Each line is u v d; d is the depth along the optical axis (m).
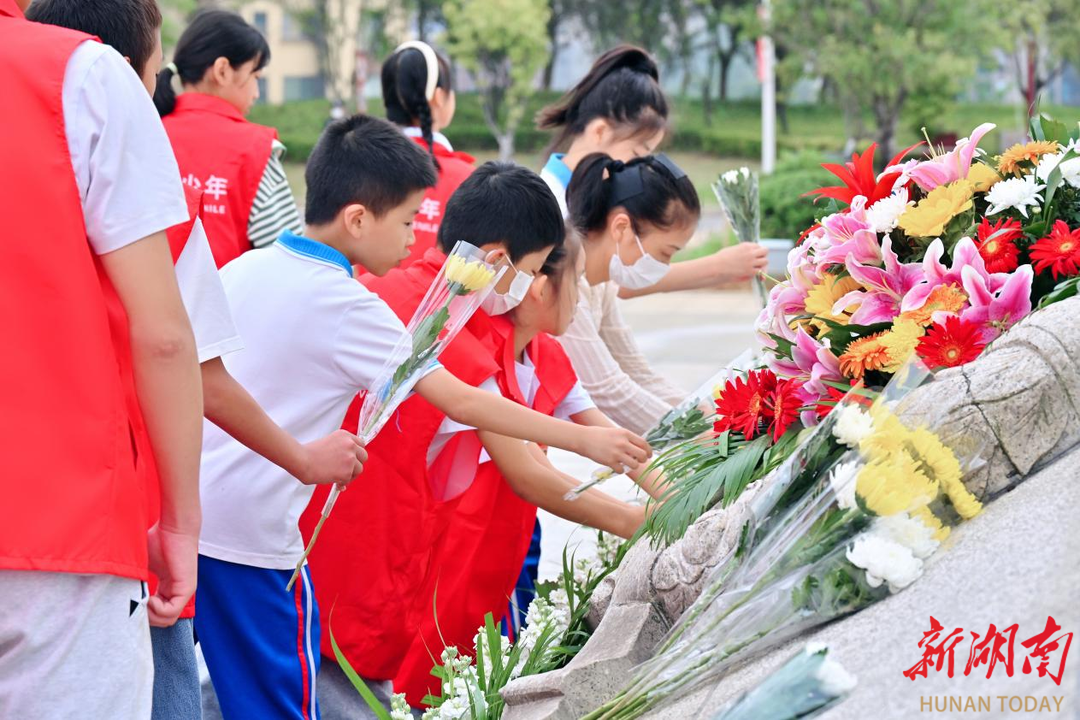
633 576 2.17
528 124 27.03
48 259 1.65
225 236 3.93
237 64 4.01
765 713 1.48
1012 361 1.73
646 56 3.66
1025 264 2.00
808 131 27.94
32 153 1.65
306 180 2.69
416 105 4.38
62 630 1.65
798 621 1.71
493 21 22.98
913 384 1.74
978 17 17.44
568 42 27.41
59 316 1.65
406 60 4.35
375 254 2.65
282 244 2.60
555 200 2.77
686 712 1.69
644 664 1.89
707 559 2.01
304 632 2.60
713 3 26.47
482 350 2.73
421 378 2.50
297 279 2.54
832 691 1.46
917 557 1.67
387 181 2.59
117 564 1.67
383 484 2.78
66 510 1.63
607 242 3.17
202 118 3.96
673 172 3.12
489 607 2.96
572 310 2.88
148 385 1.75
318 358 2.52
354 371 2.52
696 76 29.34
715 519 2.04
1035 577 1.48
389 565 2.80
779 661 1.67
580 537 4.61
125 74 1.74
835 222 2.13
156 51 2.29
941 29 17.59
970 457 1.71
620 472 2.51
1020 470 1.73
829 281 2.14
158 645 2.04
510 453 2.74
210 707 2.94
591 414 3.07
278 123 26.64
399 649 2.85
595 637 2.15
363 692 2.29
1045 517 1.58
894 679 1.48
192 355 1.78
